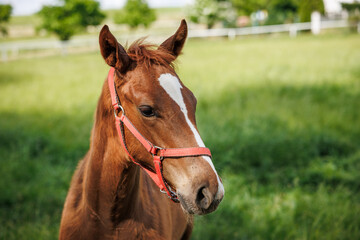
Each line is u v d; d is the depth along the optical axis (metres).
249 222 3.81
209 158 1.77
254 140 5.70
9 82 11.47
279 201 4.20
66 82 11.19
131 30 31.36
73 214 2.18
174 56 2.07
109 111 1.94
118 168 1.95
